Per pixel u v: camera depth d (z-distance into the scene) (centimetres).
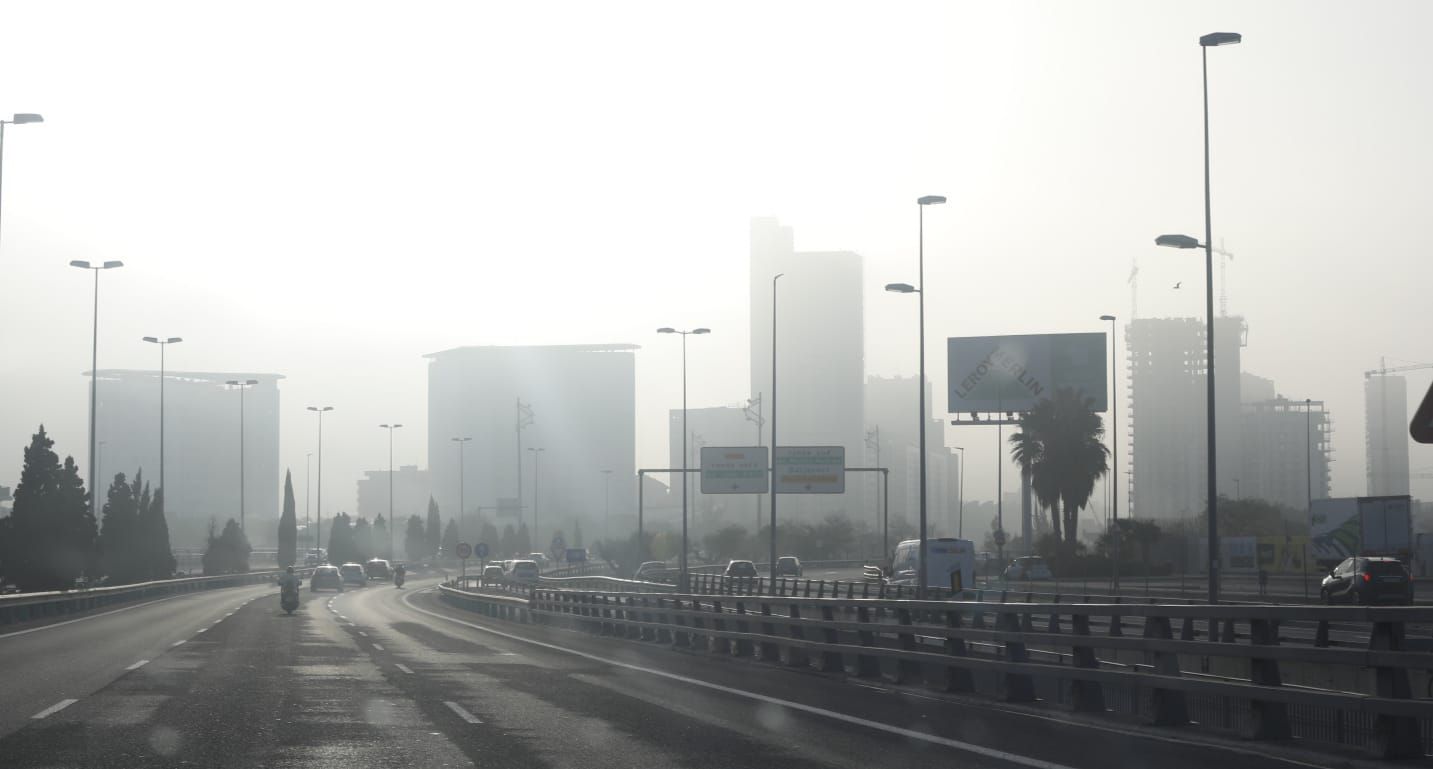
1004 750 1364
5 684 2041
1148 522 8312
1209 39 3581
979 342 7888
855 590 5581
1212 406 3531
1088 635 1658
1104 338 7775
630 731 1532
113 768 1227
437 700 1867
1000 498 7656
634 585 5697
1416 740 1218
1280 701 1327
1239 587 6384
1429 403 767
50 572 5712
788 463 7212
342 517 13475
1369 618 1200
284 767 1248
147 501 8156
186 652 2794
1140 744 1404
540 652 2992
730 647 2862
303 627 3959
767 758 1320
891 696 1961
